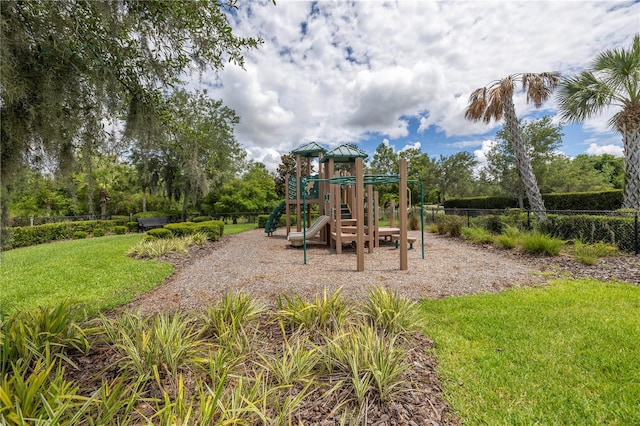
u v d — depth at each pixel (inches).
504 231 303.1
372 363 77.1
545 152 524.7
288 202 421.4
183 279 191.3
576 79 284.4
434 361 88.2
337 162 371.6
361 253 202.7
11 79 67.1
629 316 114.5
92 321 104.9
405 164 201.3
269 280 181.9
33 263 234.4
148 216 692.1
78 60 81.0
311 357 82.6
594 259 197.6
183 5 84.4
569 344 94.7
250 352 91.2
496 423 63.5
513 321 113.3
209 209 778.8
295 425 63.6
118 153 105.3
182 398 60.2
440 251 277.0
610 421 63.1
